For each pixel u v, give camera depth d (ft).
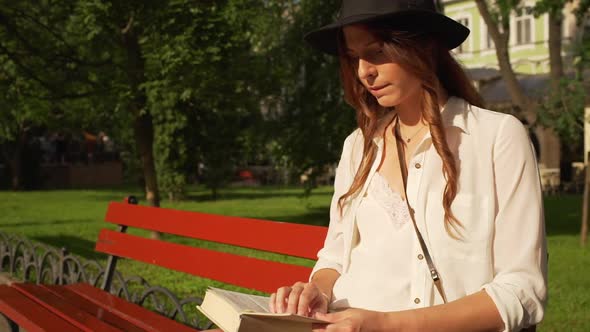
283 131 49.08
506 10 40.52
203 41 31.12
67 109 39.75
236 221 11.73
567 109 38.42
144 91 32.73
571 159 99.04
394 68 6.31
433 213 6.26
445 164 6.17
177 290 23.21
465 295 6.11
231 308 5.86
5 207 71.05
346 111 46.24
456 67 6.70
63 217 58.08
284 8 48.03
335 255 7.45
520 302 5.76
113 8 30.01
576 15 38.91
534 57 111.34
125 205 15.92
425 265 6.21
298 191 96.22
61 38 32.37
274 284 10.69
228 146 79.41
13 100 34.55
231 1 32.17
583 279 26.58
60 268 19.06
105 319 11.51
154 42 31.35
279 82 36.91
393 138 6.89
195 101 36.50
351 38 6.43
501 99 84.17
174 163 78.23
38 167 116.57
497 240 6.10
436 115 6.30
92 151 142.72
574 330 18.33
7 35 32.14
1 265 24.22
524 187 6.09
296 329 5.73
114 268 16.38
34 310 12.39
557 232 44.04
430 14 6.19
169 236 41.88
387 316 5.76
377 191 6.77
